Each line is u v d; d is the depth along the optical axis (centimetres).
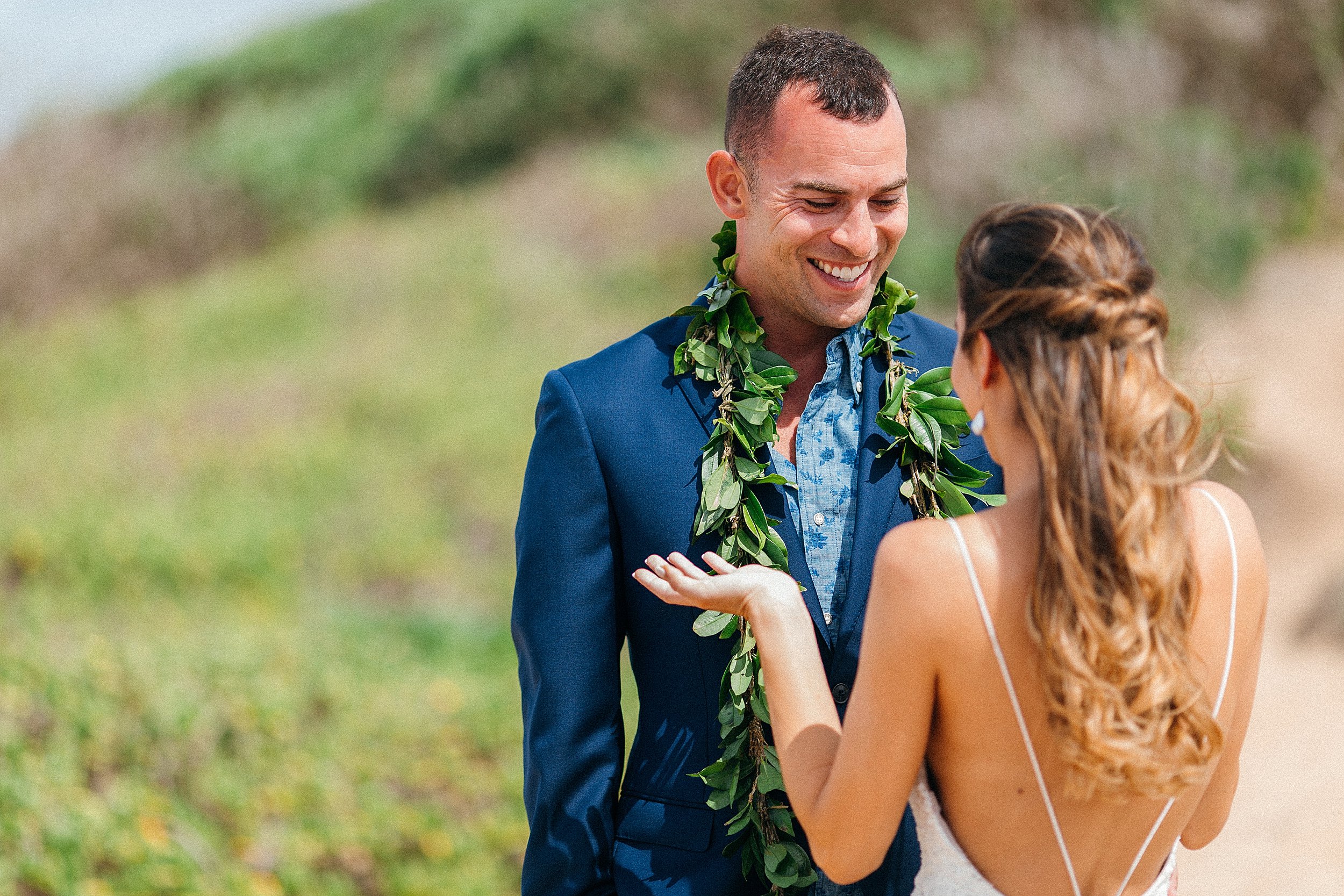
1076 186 1232
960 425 190
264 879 410
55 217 1752
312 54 2198
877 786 142
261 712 508
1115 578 132
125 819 405
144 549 822
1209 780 151
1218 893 439
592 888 184
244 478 1003
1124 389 134
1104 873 147
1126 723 130
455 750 523
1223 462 823
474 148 1936
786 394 197
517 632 194
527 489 196
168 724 470
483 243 1545
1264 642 680
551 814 186
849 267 183
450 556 891
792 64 180
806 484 192
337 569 862
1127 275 139
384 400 1141
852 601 184
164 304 1589
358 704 554
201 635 651
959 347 151
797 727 154
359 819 452
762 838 182
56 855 381
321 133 2033
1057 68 1341
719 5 1872
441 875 432
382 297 1452
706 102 1869
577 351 1268
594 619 188
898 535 144
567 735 185
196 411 1171
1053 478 134
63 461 1050
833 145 177
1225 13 1390
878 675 141
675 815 186
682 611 188
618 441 190
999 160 1284
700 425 191
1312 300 1147
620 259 1470
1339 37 1370
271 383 1224
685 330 200
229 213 1872
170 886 382
